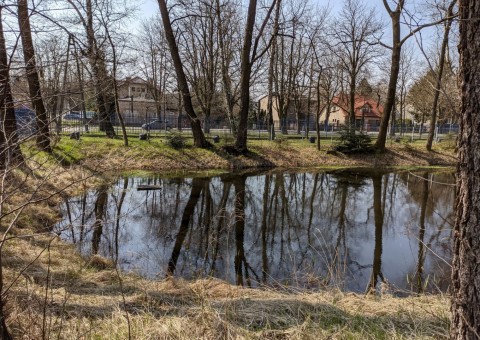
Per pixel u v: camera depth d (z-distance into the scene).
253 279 6.49
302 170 19.98
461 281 2.35
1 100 2.57
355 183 16.62
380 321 3.70
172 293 4.67
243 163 20.28
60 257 6.43
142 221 10.02
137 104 45.47
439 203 13.02
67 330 3.26
